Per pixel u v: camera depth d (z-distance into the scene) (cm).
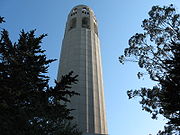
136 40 2995
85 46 5497
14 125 1548
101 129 4119
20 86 1748
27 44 2058
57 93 1831
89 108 4275
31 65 1948
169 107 1616
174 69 1662
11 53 1998
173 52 1778
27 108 1720
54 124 1848
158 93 2533
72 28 6188
